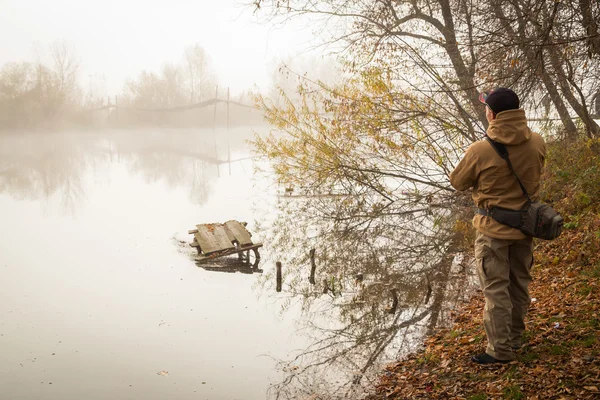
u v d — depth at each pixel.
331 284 10.47
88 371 7.16
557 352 4.80
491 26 11.56
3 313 9.38
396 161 16.66
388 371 6.34
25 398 6.46
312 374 6.69
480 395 4.56
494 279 4.77
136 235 15.44
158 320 8.92
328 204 18.41
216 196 22.16
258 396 6.30
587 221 8.63
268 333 8.22
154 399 6.37
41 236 15.56
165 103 83.62
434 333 7.27
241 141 59.06
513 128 4.51
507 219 4.56
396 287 9.83
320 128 16.95
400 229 14.49
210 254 12.93
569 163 11.65
